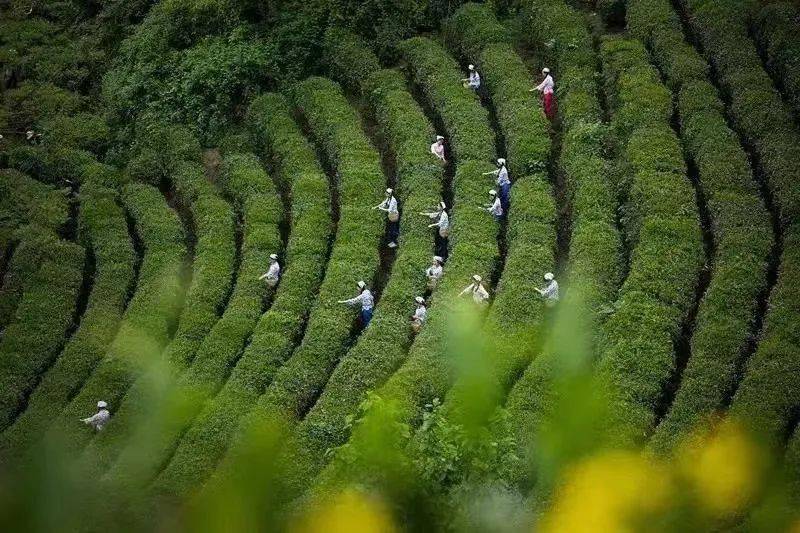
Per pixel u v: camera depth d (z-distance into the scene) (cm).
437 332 2588
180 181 3809
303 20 4284
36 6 5047
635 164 3064
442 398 2366
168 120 4106
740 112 3198
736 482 880
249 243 3312
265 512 635
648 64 3575
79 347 2981
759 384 2134
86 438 2572
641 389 2238
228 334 2850
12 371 2967
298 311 2914
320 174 3594
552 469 666
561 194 3294
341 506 729
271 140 3853
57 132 4181
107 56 4706
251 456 650
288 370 2605
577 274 2716
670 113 3312
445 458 1073
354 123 3791
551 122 3628
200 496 704
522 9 4222
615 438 2069
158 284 3231
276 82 4181
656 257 2680
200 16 4428
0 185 3866
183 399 909
